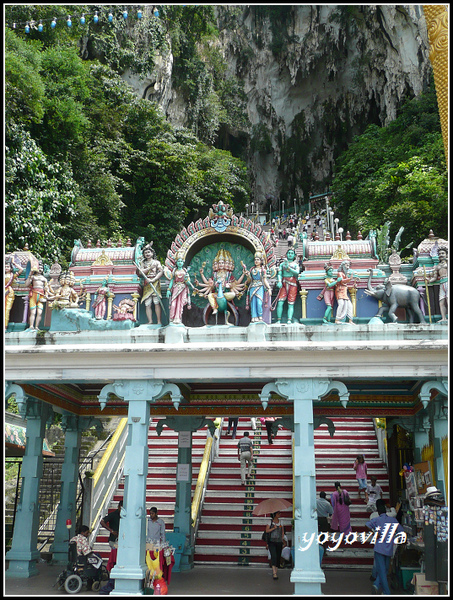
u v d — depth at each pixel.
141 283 9.92
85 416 12.73
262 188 63.72
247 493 13.81
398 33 44.84
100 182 26.84
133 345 9.07
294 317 9.63
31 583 9.84
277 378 8.94
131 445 8.93
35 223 18.67
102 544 12.12
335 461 15.09
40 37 26.16
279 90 60.16
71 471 12.33
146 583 8.73
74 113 23.06
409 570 9.34
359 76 53.41
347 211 39.31
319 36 55.66
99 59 33.72
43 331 9.55
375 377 8.87
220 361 9.02
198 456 15.44
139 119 32.88
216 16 56.56
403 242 26.66
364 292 9.58
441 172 27.98
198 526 12.86
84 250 10.47
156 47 36.88
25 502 10.80
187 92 44.62
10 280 9.98
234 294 9.71
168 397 12.40
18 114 19.31
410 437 13.24
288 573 10.90
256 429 16.92
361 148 40.25
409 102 39.44
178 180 33.44
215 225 9.87
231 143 61.44
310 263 9.73
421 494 10.52
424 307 9.30
